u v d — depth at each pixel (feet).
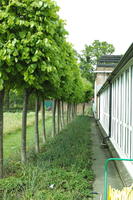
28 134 43.32
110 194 10.25
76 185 14.97
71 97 43.37
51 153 23.30
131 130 17.87
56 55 15.60
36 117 26.08
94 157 25.68
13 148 30.01
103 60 84.79
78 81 44.98
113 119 30.35
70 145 27.73
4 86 14.85
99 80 81.15
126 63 17.30
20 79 14.88
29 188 13.99
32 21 13.04
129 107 18.61
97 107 76.28
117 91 26.37
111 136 32.17
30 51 13.19
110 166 21.77
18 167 19.26
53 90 20.93
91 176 17.66
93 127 57.06
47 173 16.43
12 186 14.38
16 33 13.29
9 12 13.07
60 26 17.47
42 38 13.39
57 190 13.88
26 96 20.75
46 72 14.73
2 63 12.80
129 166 17.85
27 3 13.21
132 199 9.75
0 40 13.01
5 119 60.39
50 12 13.91
